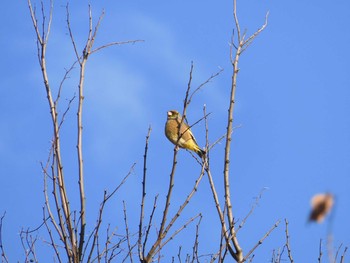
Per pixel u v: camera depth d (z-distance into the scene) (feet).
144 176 32.99
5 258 31.40
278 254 32.24
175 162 33.63
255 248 32.63
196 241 32.12
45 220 31.65
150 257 31.55
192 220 32.53
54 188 31.58
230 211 34.47
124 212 32.60
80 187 31.53
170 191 32.89
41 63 33.42
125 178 32.50
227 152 35.63
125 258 31.60
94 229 31.01
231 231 33.12
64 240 30.76
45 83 33.01
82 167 31.89
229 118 36.17
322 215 12.75
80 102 32.83
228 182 35.19
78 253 30.63
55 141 32.04
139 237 32.32
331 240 18.39
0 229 31.94
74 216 31.17
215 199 34.78
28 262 31.37
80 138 32.35
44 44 33.78
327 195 12.82
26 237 31.73
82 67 33.53
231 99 36.45
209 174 35.19
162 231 32.01
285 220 33.04
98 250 31.17
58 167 31.83
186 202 32.71
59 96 32.81
